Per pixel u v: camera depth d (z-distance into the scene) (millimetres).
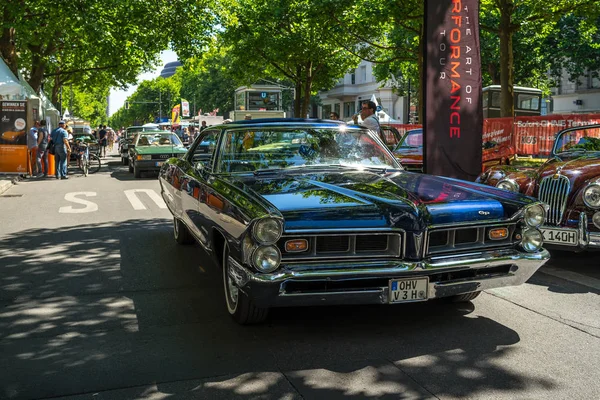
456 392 3164
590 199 5641
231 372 3438
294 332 4102
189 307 4703
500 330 4137
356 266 3680
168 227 8547
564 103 42938
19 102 16906
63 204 11281
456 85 7844
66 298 4977
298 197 3990
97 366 3529
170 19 24188
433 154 7883
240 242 3703
